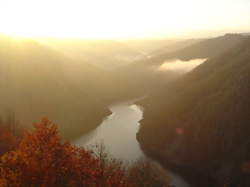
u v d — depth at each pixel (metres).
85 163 13.07
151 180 28.09
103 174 13.55
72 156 12.63
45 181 10.95
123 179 14.99
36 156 11.71
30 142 12.30
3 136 27.92
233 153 45.94
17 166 11.38
